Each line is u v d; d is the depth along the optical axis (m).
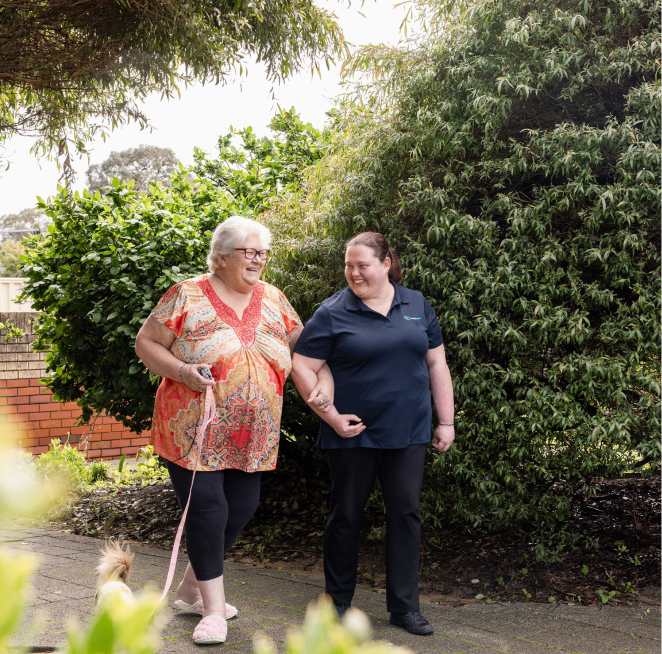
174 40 5.09
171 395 3.23
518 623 3.44
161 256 5.91
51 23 5.06
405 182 4.45
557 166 3.94
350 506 3.48
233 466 3.24
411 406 3.43
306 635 0.34
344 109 4.68
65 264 6.32
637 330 3.91
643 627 3.37
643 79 4.14
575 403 3.99
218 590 3.12
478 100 4.02
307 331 3.52
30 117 5.71
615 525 4.80
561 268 4.03
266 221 5.15
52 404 8.85
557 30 4.09
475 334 4.09
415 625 3.26
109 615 0.32
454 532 4.90
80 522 6.08
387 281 3.59
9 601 0.29
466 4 4.30
